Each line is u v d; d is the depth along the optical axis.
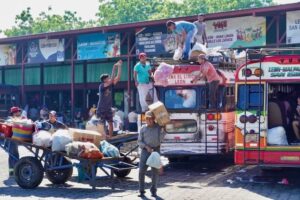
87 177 12.15
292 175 13.43
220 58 14.78
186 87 14.61
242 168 15.02
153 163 10.49
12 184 12.77
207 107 14.48
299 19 23.30
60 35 32.84
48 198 10.77
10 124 12.87
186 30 15.20
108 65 34.53
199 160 17.08
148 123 10.70
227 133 14.77
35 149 13.19
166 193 11.17
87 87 35.62
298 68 11.68
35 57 35.34
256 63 11.94
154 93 14.84
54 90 37.53
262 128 11.84
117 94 33.44
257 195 10.81
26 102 39.06
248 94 11.98
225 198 10.53
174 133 14.68
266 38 26.72
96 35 31.70
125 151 14.80
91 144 11.81
